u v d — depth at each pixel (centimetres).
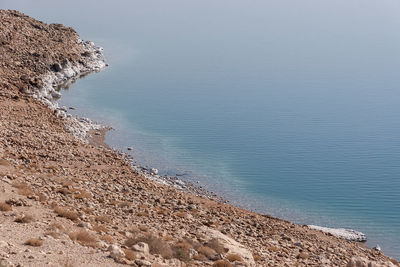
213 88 11812
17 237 2367
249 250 3472
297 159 7581
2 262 1866
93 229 2966
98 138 7475
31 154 5178
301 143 8344
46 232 2536
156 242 2792
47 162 5072
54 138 6181
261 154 7675
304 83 12681
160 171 6506
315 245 4203
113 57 14175
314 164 7388
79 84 10906
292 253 3741
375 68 14338
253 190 6244
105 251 2459
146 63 13888
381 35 19175
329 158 7681
